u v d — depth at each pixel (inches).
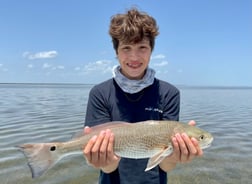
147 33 30.0
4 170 75.6
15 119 160.7
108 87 31.8
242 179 72.2
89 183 68.6
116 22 31.0
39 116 175.3
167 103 31.8
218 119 173.5
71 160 84.0
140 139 26.9
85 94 521.3
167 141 27.0
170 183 69.7
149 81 31.0
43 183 68.2
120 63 31.3
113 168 28.6
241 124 154.8
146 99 31.1
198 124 151.6
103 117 31.2
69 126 138.3
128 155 27.2
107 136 25.7
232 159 87.6
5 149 94.2
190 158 26.3
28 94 490.3
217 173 75.9
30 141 105.3
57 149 26.4
